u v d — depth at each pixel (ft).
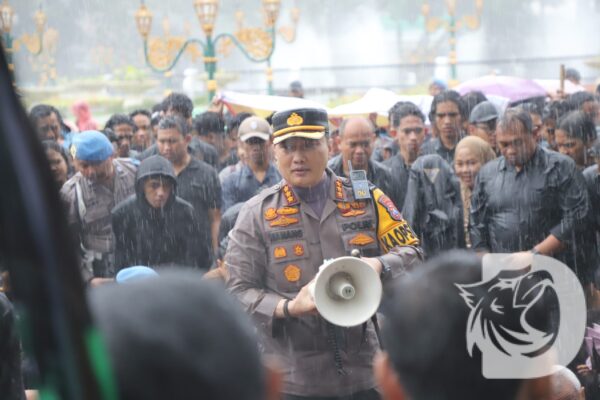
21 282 2.97
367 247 15.39
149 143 40.86
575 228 23.76
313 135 15.11
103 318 3.93
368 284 13.65
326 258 15.30
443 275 5.61
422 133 29.01
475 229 25.30
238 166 29.78
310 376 14.97
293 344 14.97
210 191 27.91
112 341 3.87
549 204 24.04
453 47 96.68
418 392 5.44
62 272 2.99
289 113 15.20
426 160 25.73
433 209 25.43
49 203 2.98
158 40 57.26
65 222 3.01
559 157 24.17
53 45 90.33
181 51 57.06
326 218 15.40
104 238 24.56
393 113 30.99
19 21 69.87
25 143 2.96
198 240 24.30
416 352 5.41
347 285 13.47
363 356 15.02
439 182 25.53
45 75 90.02
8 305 11.14
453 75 96.84
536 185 24.08
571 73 66.13
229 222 22.35
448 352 5.37
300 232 15.35
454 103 32.01
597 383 17.33
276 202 15.52
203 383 3.94
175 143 27.53
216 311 4.16
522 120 23.94
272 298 15.01
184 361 3.92
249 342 4.20
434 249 25.53
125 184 25.13
